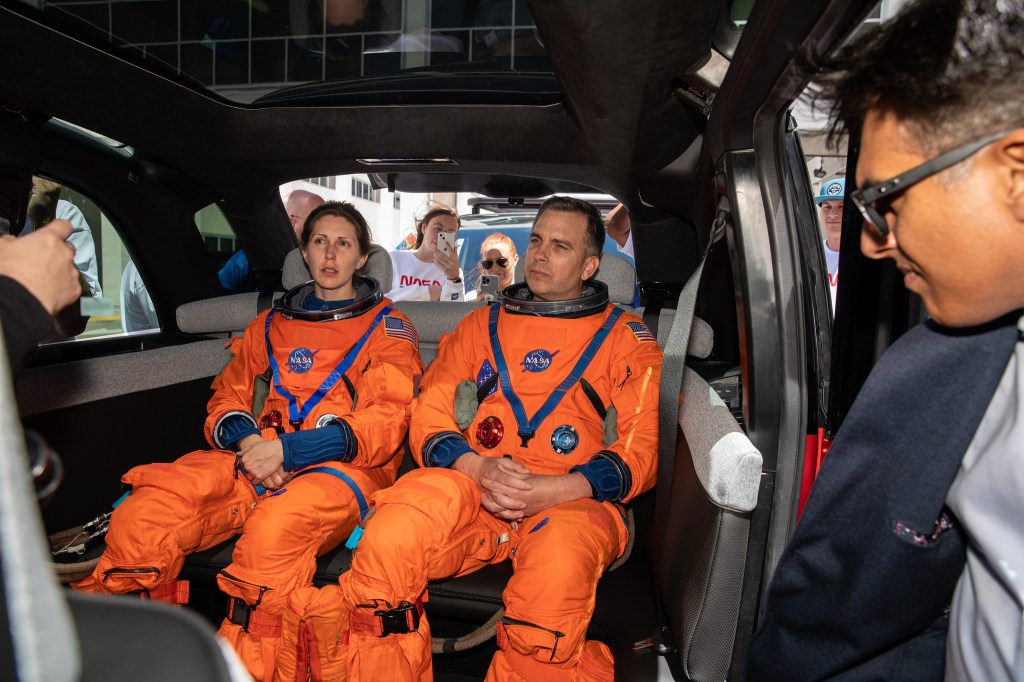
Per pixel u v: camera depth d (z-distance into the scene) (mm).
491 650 1881
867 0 873
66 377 1977
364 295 2346
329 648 1577
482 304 2697
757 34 1062
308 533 1685
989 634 683
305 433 1955
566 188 2914
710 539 1326
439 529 1588
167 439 2361
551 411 1888
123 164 2533
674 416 1510
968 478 705
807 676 884
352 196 5141
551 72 2156
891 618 802
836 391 1400
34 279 618
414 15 2184
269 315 2375
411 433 1980
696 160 2150
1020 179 579
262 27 2203
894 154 662
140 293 3049
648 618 1640
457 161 2516
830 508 825
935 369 764
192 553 1865
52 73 1936
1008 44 586
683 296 1524
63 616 354
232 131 2438
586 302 2018
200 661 421
